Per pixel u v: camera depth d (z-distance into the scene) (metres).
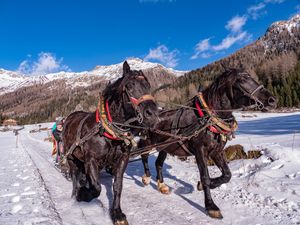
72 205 5.88
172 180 7.79
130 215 5.40
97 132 5.18
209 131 5.47
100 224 4.93
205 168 5.45
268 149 8.84
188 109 6.02
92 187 5.38
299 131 15.55
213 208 5.16
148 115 4.62
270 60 111.38
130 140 5.02
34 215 5.09
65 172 8.24
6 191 7.05
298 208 5.21
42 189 7.02
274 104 5.20
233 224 4.87
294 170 7.13
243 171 7.95
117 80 5.17
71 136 6.14
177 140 5.80
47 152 17.55
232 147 9.70
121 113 5.07
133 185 7.54
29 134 52.44
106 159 5.32
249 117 48.50
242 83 5.31
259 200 5.75
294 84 78.81
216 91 5.54
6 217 5.04
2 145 27.08
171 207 5.76
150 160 11.10
